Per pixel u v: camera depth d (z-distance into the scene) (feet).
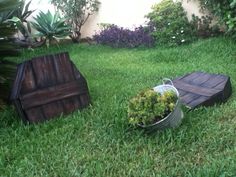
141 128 6.06
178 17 13.07
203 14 12.96
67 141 6.17
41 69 7.09
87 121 6.78
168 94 6.08
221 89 7.09
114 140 5.96
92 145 5.96
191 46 12.07
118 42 14.06
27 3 15.21
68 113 7.36
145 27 13.67
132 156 5.52
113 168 5.28
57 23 15.14
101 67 11.01
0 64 8.23
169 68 10.07
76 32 15.81
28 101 6.97
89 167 5.32
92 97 8.05
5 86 8.02
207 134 5.89
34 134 6.50
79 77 7.43
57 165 5.47
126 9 14.84
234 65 9.68
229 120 6.38
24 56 13.55
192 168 5.03
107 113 6.97
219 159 5.15
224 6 11.35
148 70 10.13
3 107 7.71
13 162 5.68
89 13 15.69
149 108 5.95
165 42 12.99
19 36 15.53
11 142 6.29
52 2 15.83
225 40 11.51
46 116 7.13
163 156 5.45
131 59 11.84
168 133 5.86
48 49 14.61
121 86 8.82
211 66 9.73
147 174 5.06
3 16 11.91
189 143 5.72
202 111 6.72
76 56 12.97
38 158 5.68
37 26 15.12
